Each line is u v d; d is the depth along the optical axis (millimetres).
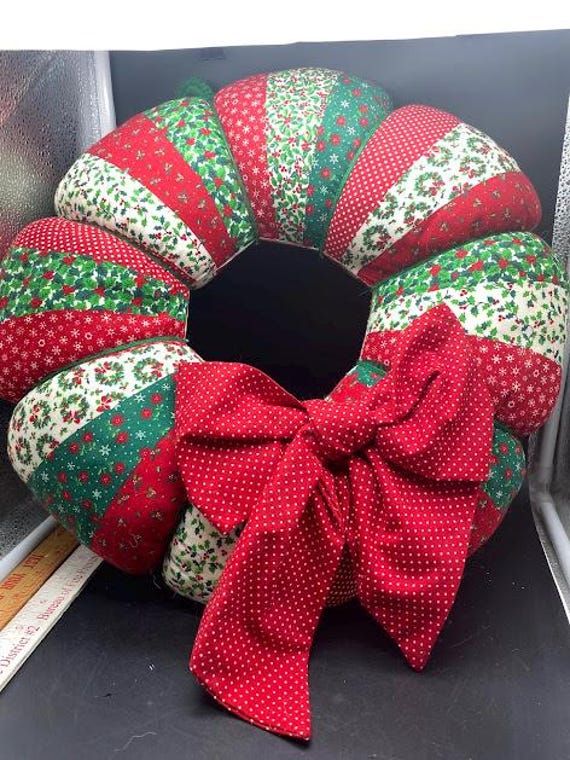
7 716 657
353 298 1054
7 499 918
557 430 1038
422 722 651
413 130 779
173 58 1009
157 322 770
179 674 706
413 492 692
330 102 789
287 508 661
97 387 739
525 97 941
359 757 619
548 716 657
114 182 773
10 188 867
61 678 698
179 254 781
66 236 776
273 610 683
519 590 831
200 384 722
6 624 756
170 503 730
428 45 920
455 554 672
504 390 740
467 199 756
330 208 791
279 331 1094
